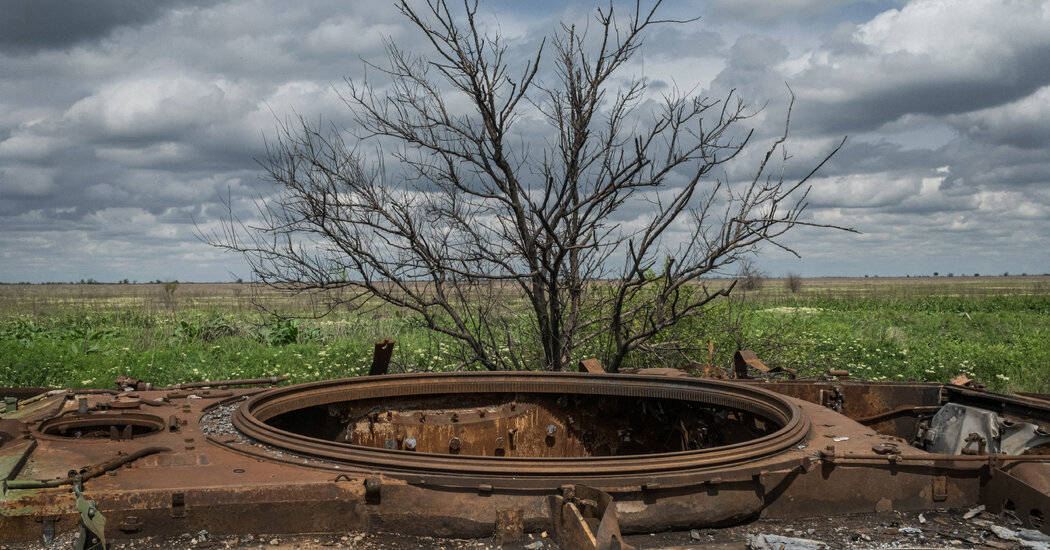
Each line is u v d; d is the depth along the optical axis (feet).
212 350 43.98
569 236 28.12
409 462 9.80
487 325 30.89
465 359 30.81
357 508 9.34
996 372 38.27
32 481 8.95
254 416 12.61
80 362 39.47
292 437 10.93
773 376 22.06
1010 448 13.98
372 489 9.32
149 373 36.50
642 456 10.19
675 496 9.80
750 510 10.19
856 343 45.60
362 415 16.39
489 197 26.50
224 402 14.52
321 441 10.69
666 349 29.89
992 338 56.03
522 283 28.37
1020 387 34.68
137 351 44.52
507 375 17.07
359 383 15.98
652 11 26.23
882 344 46.62
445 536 9.33
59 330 57.06
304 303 79.66
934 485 10.78
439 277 28.22
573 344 29.35
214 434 11.75
